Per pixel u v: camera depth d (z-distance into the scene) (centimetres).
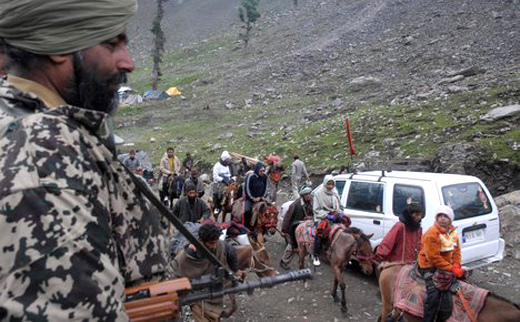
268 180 1019
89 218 90
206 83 4938
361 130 1945
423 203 767
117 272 93
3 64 104
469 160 1312
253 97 3975
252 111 3519
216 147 2517
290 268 955
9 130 91
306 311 744
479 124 1580
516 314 447
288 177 1772
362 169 1458
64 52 100
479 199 783
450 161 1338
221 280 155
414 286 507
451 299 475
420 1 5456
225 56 6347
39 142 90
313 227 833
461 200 765
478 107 1777
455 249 495
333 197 838
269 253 1059
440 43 3862
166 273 123
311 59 4712
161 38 5028
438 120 1753
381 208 829
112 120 114
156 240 117
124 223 106
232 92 4328
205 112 3706
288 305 768
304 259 945
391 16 5316
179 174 1402
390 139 1733
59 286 82
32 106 100
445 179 787
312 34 5994
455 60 3331
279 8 8488
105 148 102
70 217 86
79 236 86
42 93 102
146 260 113
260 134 2622
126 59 112
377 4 6106
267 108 3506
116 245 105
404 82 3153
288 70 4569
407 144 1634
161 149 2831
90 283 86
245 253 675
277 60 5012
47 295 81
